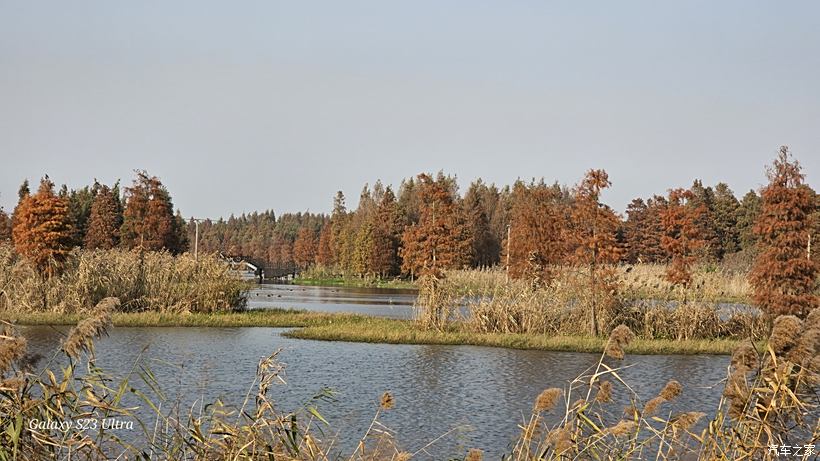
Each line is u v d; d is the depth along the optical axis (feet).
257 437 26.18
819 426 25.52
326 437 45.52
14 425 23.97
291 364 75.25
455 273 152.15
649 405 25.20
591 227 104.01
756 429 24.08
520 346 92.07
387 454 34.99
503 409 56.08
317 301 180.55
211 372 67.77
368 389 63.16
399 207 312.71
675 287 114.93
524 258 145.89
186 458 26.96
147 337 92.48
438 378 69.31
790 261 100.22
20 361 24.50
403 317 134.92
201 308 121.19
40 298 110.93
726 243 304.91
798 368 25.39
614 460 26.86
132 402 52.06
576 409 26.32
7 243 135.23
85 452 25.91
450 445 45.75
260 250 529.45
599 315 103.50
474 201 309.42
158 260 126.21
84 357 60.29
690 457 27.55
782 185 101.81
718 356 87.71
